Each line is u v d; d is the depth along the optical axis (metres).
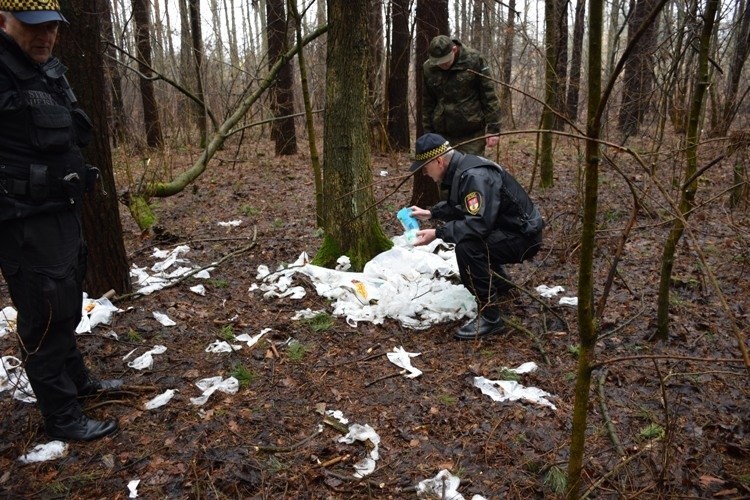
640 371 3.24
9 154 2.32
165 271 4.95
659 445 2.61
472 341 3.62
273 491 2.42
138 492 2.41
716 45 7.50
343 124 4.54
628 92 7.56
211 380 3.17
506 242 3.62
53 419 2.68
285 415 2.91
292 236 5.77
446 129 5.61
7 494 2.42
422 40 7.16
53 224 2.46
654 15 1.29
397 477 2.49
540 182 7.55
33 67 2.37
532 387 3.08
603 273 4.61
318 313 3.96
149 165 9.58
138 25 11.86
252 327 3.84
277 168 9.93
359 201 4.68
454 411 2.92
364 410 2.95
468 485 2.43
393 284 4.23
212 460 2.57
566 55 9.66
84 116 2.63
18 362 3.29
